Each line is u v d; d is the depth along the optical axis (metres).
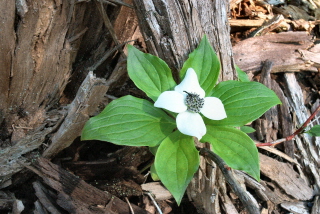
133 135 0.25
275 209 0.31
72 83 0.32
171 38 0.26
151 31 0.26
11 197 0.29
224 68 0.28
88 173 0.31
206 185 0.30
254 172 0.24
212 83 0.26
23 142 0.29
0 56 0.27
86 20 0.30
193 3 0.26
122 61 0.30
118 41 0.31
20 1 0.25
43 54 0.28
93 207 0.28
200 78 0.27
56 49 0.28
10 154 0.29
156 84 0.26
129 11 0.30
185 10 0.26
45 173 0.29
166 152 0.25
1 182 0.29
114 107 0.25
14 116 0.29
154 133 0.25
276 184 0.32
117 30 0.31
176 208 0.31
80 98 0.26
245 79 0.30
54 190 0.29
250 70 0.36
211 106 0.25
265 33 0.38
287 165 0.33
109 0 0.29
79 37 0.30
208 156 0.27
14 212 0.28
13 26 0.26
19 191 0.30
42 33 0.27
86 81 0.26
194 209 0.31
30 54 0.28
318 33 0.41
